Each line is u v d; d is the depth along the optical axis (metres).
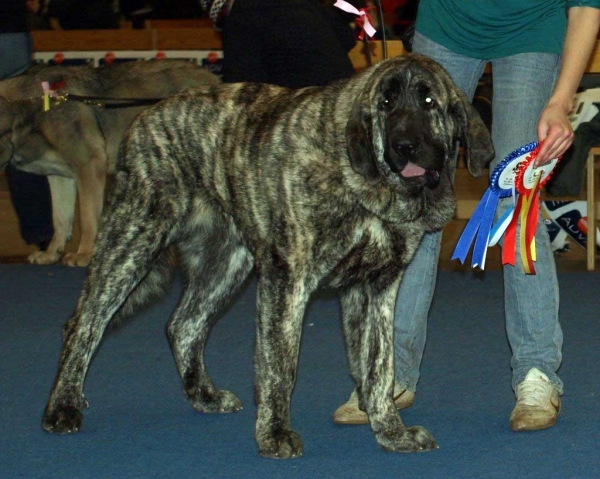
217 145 4.56
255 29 5.89
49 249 9.27
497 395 5.10
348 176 4.05
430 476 3.92
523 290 4.66
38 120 8.66
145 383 5.44
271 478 3.94
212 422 4.75
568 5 4.45
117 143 9.01
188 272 5.10
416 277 4.78
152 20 13.87
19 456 4.25
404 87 4.02
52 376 5.59
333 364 5.75
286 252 4.18
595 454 4.14
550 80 4.53
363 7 5.07
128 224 4.69
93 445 4.39
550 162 4.44
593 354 5.87
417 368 4.90
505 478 3.87
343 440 4.44
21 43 8.72
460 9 4.57
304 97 4.34
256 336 4.27
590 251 8.56
